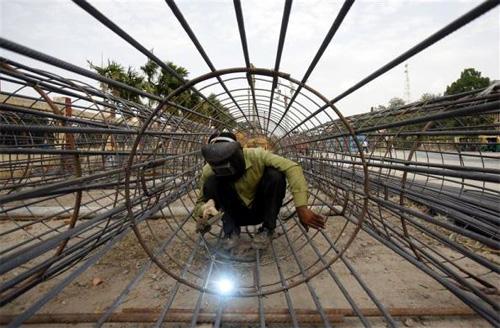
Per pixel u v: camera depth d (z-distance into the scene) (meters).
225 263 2.25
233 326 1.57
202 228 2.06
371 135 3.10
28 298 1.89
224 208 2.37
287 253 2.54
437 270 2.19
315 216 1.88
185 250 2.62
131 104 3.07
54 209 3.84
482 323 1.58
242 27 1.49
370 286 1.98
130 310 1.66
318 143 4.07
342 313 1.62
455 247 1.58
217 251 2.42
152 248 2.67
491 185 4.99
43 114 1.63
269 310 1.63
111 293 1.94
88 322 1.61
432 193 3.18
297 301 1.82
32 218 3.59
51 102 1.84
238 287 1.75
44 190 1.08
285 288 1.60
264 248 2.44
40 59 1.02
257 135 4.98
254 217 2.44
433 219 1.58
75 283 2.07
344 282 2.04
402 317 1.62
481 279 1.98
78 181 1.29
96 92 2.16
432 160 7.99
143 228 3.25
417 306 1.75
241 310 1.64
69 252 1.67
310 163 4.29
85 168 3.51
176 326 1.58
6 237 3.04
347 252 2.56
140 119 2.88
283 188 2.24
